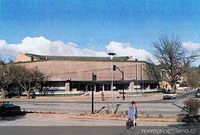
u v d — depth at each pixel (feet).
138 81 387.34
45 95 341.82
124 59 425.69
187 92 393.09
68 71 364.79
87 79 369.50
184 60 376.89
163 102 220.43
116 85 379.76
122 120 112.68
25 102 239.30
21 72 303.48
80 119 117.80
